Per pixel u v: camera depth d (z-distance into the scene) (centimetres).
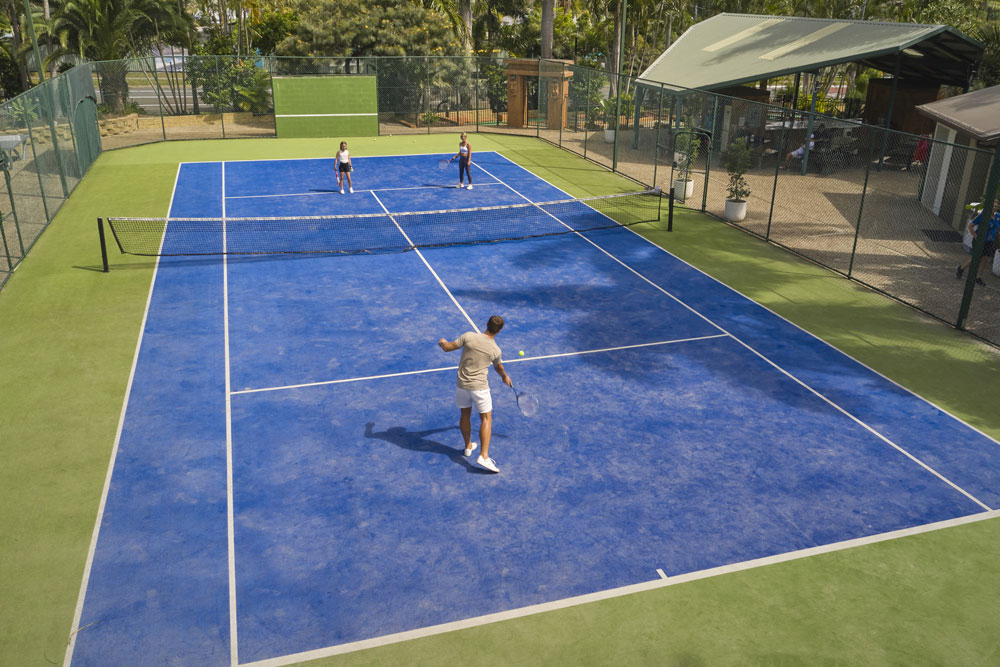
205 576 736
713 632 679
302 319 1348
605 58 5359
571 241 1850
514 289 1514
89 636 661
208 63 3525
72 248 1727
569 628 680
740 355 1236
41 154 1923
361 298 1450
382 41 3812
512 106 3784
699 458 948
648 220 2053
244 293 1466
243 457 933
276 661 639
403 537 796
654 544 792
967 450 976
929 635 679
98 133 2897
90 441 962
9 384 1104
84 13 3450
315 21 3862
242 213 2059
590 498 866
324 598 710
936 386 1144
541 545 787
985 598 725
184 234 1853
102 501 846
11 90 3991
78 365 1164
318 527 809
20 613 686
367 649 653
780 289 1540
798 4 4503
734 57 3027
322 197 2270
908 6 3941
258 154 2967
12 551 764
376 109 3416
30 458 924
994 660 652
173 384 1109
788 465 936
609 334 1309
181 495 859
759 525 825
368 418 1027
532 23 5428
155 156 2877
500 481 895
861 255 1758
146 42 4034
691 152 2280
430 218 2052
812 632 680
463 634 671
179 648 651
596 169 2764
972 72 2789
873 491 888
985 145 1833
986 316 1403
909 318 1397
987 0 3834
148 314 1359
